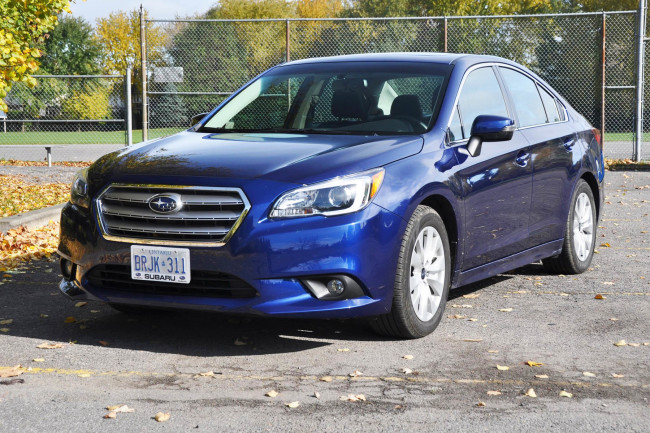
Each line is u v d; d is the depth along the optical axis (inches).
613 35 677.3
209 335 190.4
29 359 170.7
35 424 133.6
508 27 676.1
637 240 326.3
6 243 307.3
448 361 169.5
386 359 170.7
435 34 674.8
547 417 136.7
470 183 199.8
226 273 168.1
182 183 171.8
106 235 178.5
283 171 171.6
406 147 187.8
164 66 683.4
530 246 234.1
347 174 171.9
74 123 748.0
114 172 181.6
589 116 676.7
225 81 682.8
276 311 167.2
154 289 176.7
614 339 186.7
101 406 142.0
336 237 168.1
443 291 193.6
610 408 141.3
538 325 199.2
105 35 1887.3
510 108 232.1
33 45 366.9
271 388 152.3
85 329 196.1
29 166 679.7
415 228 181.0
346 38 680.4
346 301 170.7
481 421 134.9
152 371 162.6
